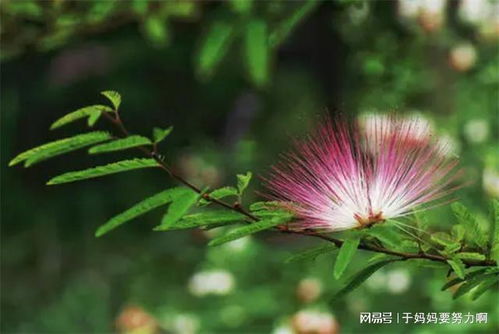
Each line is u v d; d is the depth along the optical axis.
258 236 7.81
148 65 14.04
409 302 7.20
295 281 7.43
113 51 13.94
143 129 14.33
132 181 13.88
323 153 2.63
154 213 13.33
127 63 14.05
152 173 13.98
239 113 14.08
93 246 13.23
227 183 8.84
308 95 13.81
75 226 13.72
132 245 13.12
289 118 13.66
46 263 13.12
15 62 13.97
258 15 5.24
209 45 5.21
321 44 10.71
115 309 11.45
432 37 7.55
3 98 14.30
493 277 2.72
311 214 2.60
